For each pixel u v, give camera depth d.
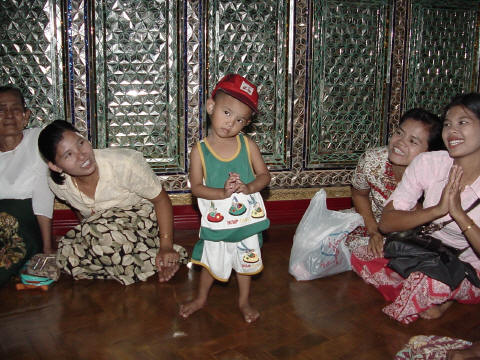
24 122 3.18
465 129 2.22
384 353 2.33
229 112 2.33
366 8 4.34
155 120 4.12
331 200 4.62
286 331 2.52
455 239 2.56
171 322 2.61
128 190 3.09
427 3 4.48
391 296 2.89
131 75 4.00
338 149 4.55
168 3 3.94
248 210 2.49
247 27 4.12
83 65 3.89
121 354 2.28
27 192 3.19
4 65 3.79
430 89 4.68
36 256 3.14
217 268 2.56
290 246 3.91
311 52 4.28
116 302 2.84
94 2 3.82
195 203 4.33
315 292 3.02
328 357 2.28
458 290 2.60
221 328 2.55
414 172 2.56
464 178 2.38
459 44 4.66
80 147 2.65
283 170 4.44
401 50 4.50
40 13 3.77
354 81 4.45
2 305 2.78
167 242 3.12
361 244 3.22
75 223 4.20
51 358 2.24
